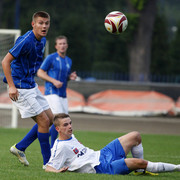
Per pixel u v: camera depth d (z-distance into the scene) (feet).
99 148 93.61
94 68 416.87
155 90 214.07
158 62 418.72
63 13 498.28
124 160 64.95
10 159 87.92
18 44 71.97
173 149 115.96
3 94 195.83
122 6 541.34
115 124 182.60
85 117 204.44
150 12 293.43
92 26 515.09
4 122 182.50
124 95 215.72
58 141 67.31
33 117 75.82
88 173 65.46
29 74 75.87
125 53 437.17
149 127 177.47
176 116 211.20
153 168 64.23
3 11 506.89
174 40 449.48
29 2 497.87
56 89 102.01
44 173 65.00
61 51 103.91
